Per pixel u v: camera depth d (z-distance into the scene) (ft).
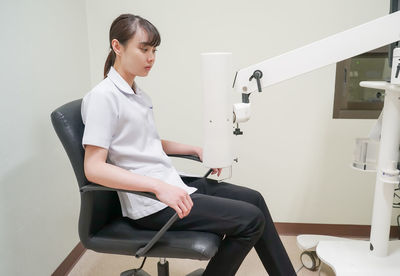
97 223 3.43
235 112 3.35
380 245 4.35
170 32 5.66
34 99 4.25
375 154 4.37
